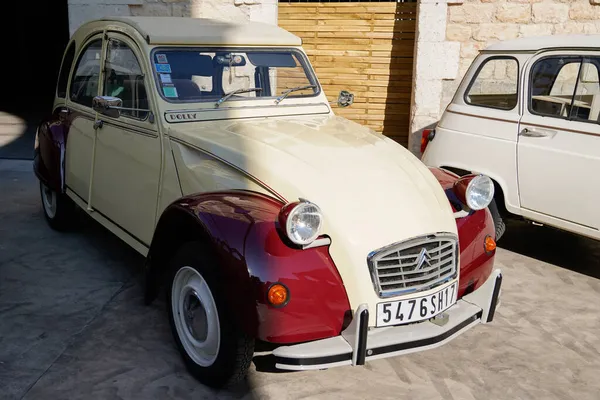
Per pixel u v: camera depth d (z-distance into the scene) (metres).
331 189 3.01
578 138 4.54
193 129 3.62
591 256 5.42
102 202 4.38
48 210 5.45
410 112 8.00
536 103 4.87
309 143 3.47
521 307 4.33
